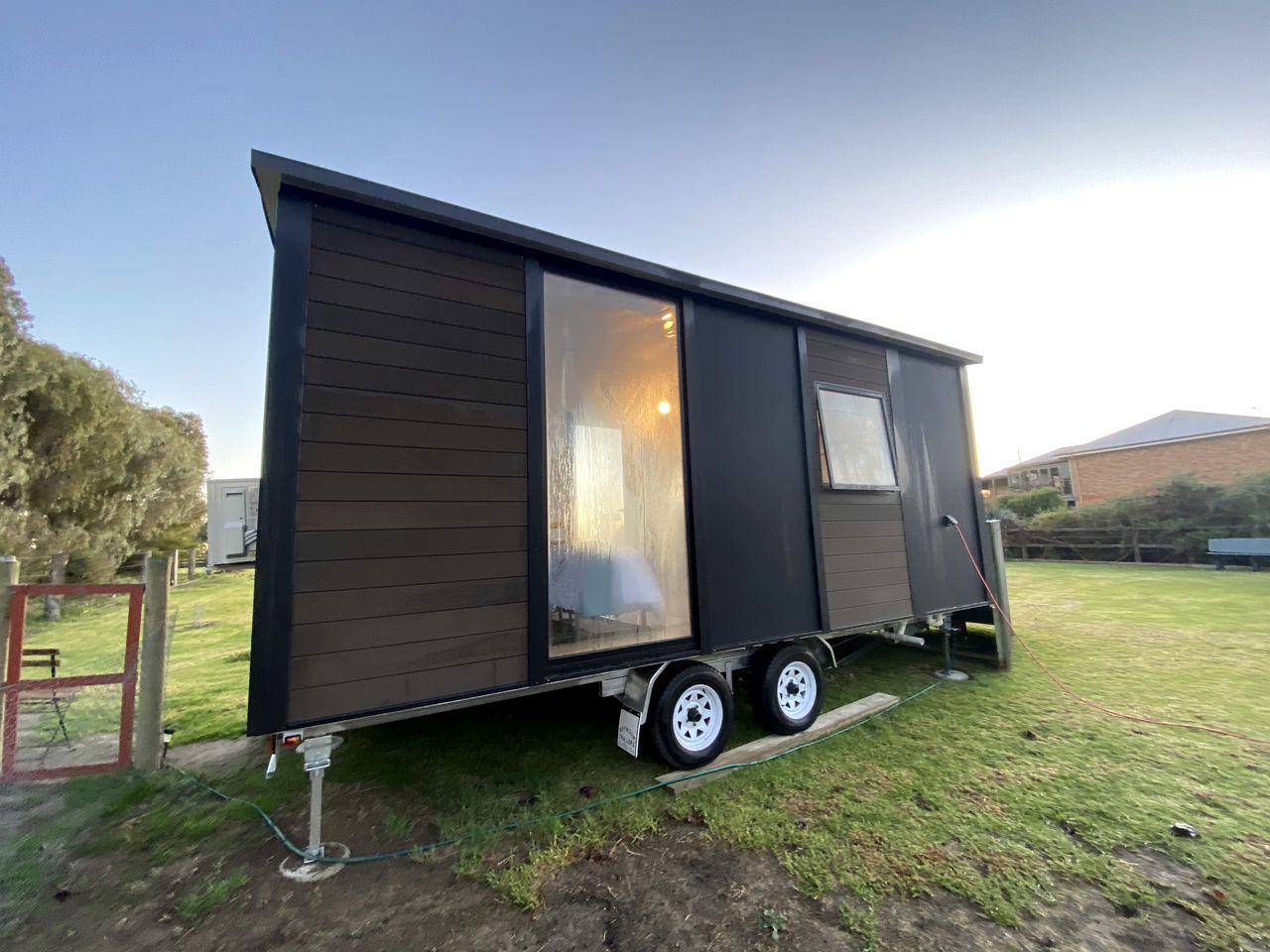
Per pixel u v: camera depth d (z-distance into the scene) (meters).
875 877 2.00
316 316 2.22
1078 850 2.14
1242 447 17.11
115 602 9.73
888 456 4.35
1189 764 2.92
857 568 4.06
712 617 3.25
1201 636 6.00
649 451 3.47
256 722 1.96
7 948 1.74
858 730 3.52
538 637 2.61
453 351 2.54
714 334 3.54
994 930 1.71
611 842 2.30
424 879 2.09
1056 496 17.98
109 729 3.50
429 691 2.31
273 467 2.07
